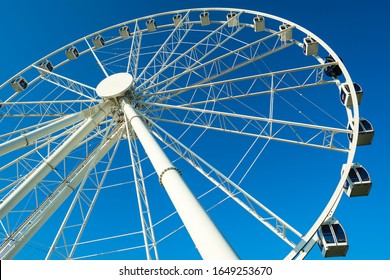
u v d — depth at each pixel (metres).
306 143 16.02
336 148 15.92
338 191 14.17
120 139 19.02
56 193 16.69
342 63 18.12
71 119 17.11
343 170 15.13
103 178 16.42
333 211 13.48
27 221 15.34
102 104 18.50
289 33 21.55
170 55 20.59
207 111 16.48
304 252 12.27
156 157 11.76
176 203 9.59
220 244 8.05
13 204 13.95
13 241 14.63
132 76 19.53
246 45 20.20
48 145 17.03
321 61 19.86
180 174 10.88
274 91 17.47
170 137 15.49
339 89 18.34
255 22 23.09
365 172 14.78
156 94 19.23
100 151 18.64
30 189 14.62
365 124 16.30
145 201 13.65
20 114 19.83
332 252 12.55
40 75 23.88
